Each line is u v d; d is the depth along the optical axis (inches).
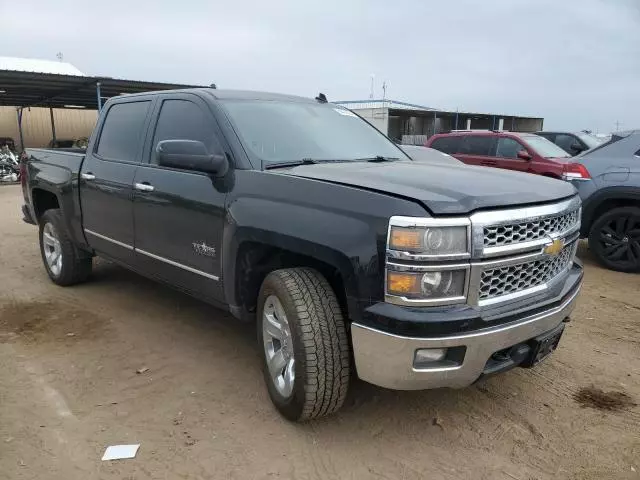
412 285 96.8
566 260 125.6
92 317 185.5
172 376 143.8
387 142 173.9
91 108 1241.4
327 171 125.6
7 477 103.0
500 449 114.3
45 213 216.7
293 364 114.5
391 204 99.7
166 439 115.6
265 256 129.1
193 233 141.9
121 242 174.9
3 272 244.2
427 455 111.8
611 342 171.2
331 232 105.7
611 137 268.4
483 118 1437.0
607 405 132.6
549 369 151.3
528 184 119.1
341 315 112.2
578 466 109.0
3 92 900.6
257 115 148.8
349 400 132.5
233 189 129.3
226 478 103.9
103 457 109.3
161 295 208.1
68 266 211.5
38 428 119.2
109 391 135.8
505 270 104.8
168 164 134.3
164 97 165.6
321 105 175.2
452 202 99.2
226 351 159.3
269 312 123.7
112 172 174.2
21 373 144.7
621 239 255.0
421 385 102.3
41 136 1334.9
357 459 110.1
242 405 129.4
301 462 108.8
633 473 107.0
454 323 97.5
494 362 109.1
